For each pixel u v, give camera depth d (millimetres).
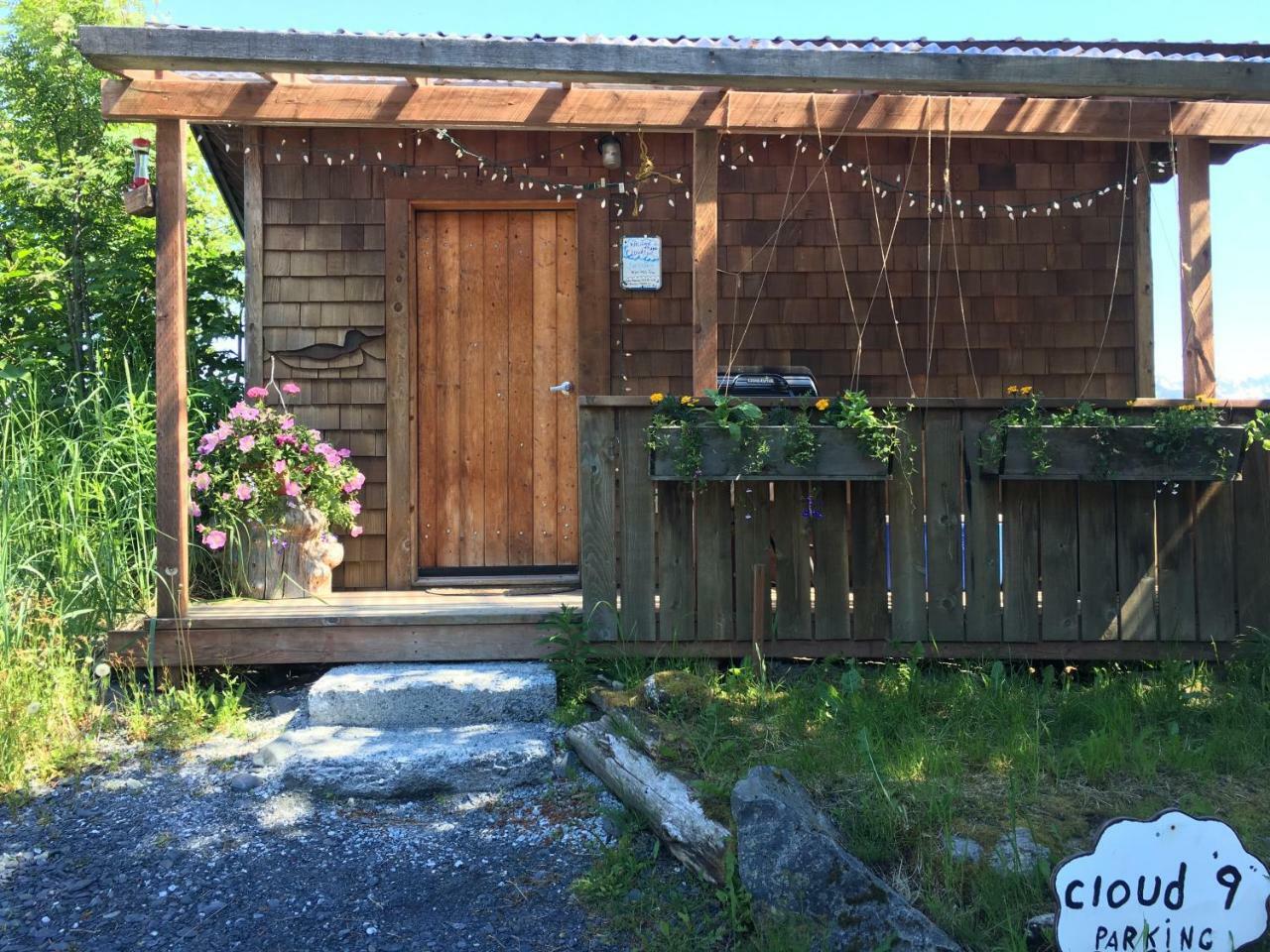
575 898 3107
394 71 4094
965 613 4625
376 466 5984
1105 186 6289
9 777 3869
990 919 2717
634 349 6082
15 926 2969
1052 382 6242
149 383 6508
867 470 4402
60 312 7438
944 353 6227
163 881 3232
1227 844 2553
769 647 4621
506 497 6129
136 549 5277
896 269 6234
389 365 5961
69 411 6020
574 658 4520
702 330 4648
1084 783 3379
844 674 4363
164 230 4621
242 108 4539
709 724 3729
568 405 6148
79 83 7871
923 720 3900
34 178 7164
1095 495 4633
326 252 5977
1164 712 4039
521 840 3484
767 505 4617
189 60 4000
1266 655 4461
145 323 7371
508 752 3863
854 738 3646
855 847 2977
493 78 4168
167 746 4234
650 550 4598
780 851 2791
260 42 3977
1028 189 6270
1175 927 2531
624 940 2898
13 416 5523
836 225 6223
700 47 4117
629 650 4590
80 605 4859
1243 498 4672
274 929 2969
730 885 2891
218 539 5117
